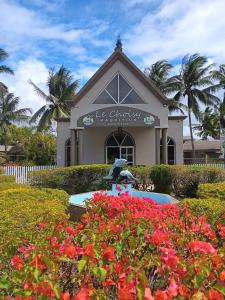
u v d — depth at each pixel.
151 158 24.66
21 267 2.28
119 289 1.94
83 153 24.75
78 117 22.61
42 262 2.28
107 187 14.03
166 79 42.25
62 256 2.37
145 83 22.78
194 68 39.12
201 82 39.31
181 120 25.58
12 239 3.04
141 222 3.27
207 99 39.50
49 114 42.06
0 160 27.47
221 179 13.73
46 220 3.83
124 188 10.25
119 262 2.37
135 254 2.66
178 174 14.24
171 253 2.32
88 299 1.95
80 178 16.17
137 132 24.80
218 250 2.62
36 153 36.69
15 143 46.59
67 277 2.29
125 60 22.81
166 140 23.05
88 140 24.84
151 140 24.73
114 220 3.46
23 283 2.15
